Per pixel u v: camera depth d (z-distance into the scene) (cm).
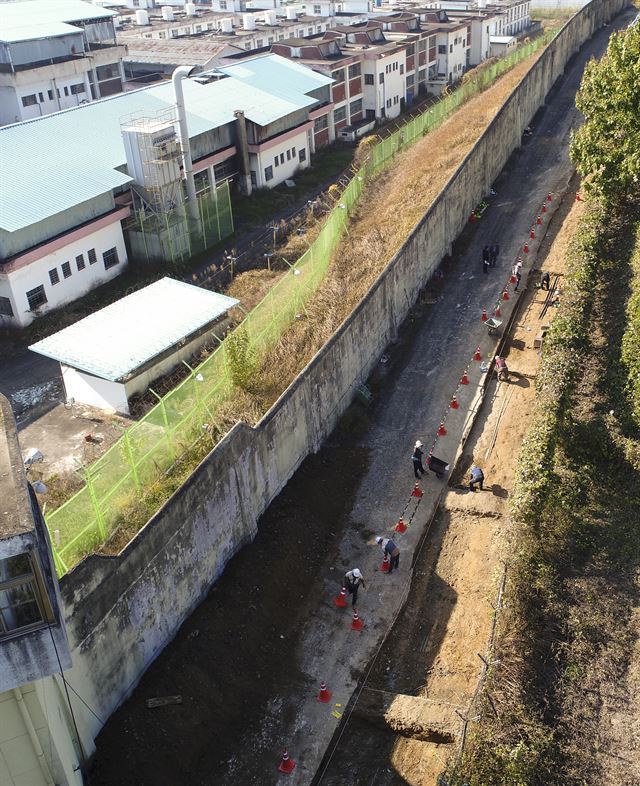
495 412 3172
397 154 5584
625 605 2014
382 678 2202
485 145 4712
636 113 3438
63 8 7506
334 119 7400
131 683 2020
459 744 1780
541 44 7931
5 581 1252
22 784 1556
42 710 1473
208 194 5128
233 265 4812
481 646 2203
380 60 7756
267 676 2205
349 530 2717
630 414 2630
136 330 3431
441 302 3934
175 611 2172
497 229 4494
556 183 4859
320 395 2956
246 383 2828
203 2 12681
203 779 1934
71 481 2786
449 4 11356
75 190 4416
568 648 1919
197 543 2236
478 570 2466
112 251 4691
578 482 2427
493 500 2738
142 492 2278
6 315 4150
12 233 4034
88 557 1802
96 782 1838
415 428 3162
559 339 2975
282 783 1952
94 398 3306
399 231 4034
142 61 8238
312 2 11462
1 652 1301
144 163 4684
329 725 2080
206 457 2256
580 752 1708
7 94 6606
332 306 3469
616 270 3372
